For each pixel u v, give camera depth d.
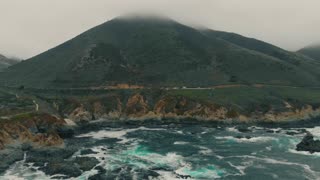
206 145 120.19
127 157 104.06
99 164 96.06
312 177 87.69
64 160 97.06
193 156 106.00
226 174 89.56
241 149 114.69
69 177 85.38
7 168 91.38
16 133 106.00
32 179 84.00
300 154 108.81
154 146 118.56
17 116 116.12
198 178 86.12
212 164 97.81
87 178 84.62
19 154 99.81
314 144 113.75
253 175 88.88
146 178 84.69
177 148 115.81
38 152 104.31
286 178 87.00
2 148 98.06
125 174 87.06
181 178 85.50
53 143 108.50
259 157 105.25
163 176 86.69
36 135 108.56
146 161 100.06
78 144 120.44
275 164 98.31
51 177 85.31
